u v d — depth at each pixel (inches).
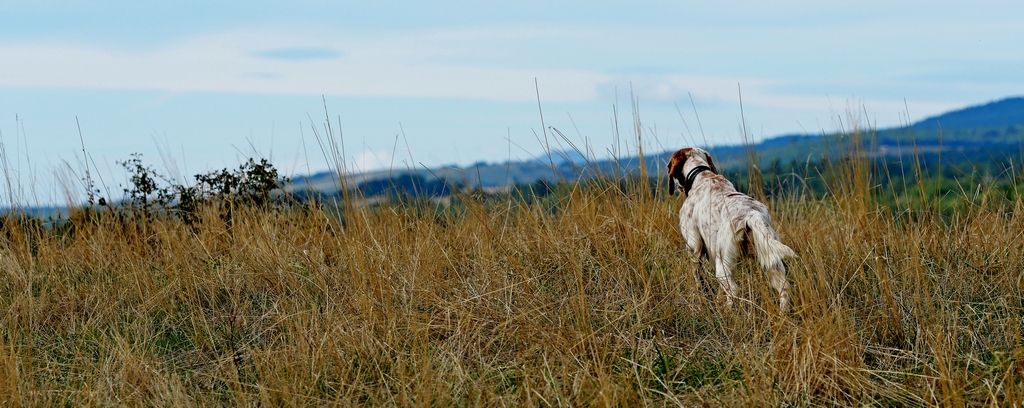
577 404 175.5
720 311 221.3
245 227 292.8
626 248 258.4
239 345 224.7
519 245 267.3
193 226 306.7
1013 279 230.5
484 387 187.8
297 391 191.6
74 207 320.2
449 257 262.7
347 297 236.8
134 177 322.3
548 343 203.8
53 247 298.5
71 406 195.9
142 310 249.3
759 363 188.5
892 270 237.3
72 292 258.7
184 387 197.9
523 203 285.6
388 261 251.8
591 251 263.4
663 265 253.1
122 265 279.1
